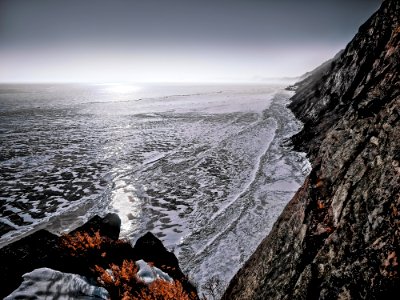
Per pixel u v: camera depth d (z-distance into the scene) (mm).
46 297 4480
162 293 5199
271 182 14930
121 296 4902
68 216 12062
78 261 5629
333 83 24328
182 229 10812
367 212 3482
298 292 3637
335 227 3908
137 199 13680
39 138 28172
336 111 19672
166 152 22297
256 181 15281
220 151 21938
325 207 4445
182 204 13008
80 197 14031
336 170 4883
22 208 12844
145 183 15750
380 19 17531
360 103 5609
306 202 4941
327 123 19156
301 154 18719
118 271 5539
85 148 24000
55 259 5508
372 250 3014
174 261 7203
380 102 4926
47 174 17453
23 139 27688
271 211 11641
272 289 4246
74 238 6238
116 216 8109
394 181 3371
